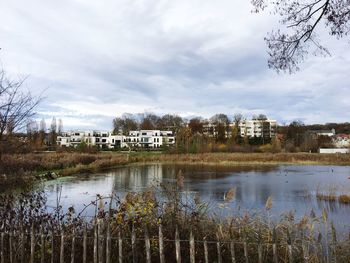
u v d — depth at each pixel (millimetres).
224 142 103125
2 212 7184
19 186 11797
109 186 28531
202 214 8023
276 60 7469
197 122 125562
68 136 137875
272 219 10250
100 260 5773
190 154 74375
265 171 47000
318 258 6785
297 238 7238
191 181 34406
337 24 6730
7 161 14742
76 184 29859
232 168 52188
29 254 6418
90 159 53844
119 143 134250
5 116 8328
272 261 6617
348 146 99312
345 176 40094
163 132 134375
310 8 6934
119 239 5699
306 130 121625
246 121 133250
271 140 99375
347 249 7586
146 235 5570
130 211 7027
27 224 6844
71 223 7473
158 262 6422
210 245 6719
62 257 5891
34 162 33469
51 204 18594
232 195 8305
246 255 5891
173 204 7977
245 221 7855
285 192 26750
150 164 60531
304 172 45812
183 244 6637
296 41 7281
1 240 6301
